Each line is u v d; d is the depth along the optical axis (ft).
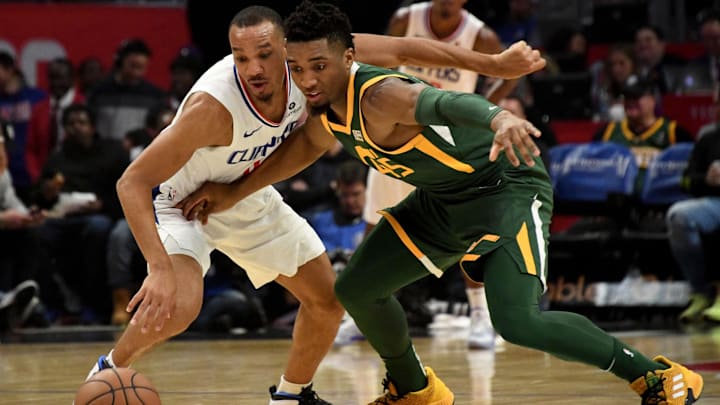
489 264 21.52
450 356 37.52
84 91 65.46
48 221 56.85
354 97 21.30
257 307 52.85
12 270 55.67
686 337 43.39
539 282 21.38
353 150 22.68
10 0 68.44
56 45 65.67
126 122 61.67
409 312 51.08
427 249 23.57
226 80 22.80
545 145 51.72
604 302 51.80
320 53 20.94
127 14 67.05
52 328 55.83
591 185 52.85
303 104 23.50
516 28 67.72
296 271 24.82
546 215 22.65
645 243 51.85
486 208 22.35
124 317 56.70
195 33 68.74
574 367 33.32
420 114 20.01
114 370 20.80
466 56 24.20
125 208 21.40
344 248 52.06
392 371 24.50
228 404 26.27
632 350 21.38
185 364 36.83
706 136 51.70
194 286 23.02
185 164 23.29
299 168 24.35
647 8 68.03
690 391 21.61
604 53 67.77
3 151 55.47
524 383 29.32
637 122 54.29
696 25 71.87
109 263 56.44
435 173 22.38
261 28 22.18
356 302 23.79
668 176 53.06
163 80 67.97
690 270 51.19
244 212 24.54
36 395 28.78
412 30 42.42
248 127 22.98
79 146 58.13
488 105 18.93
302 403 25.41
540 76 62.08
